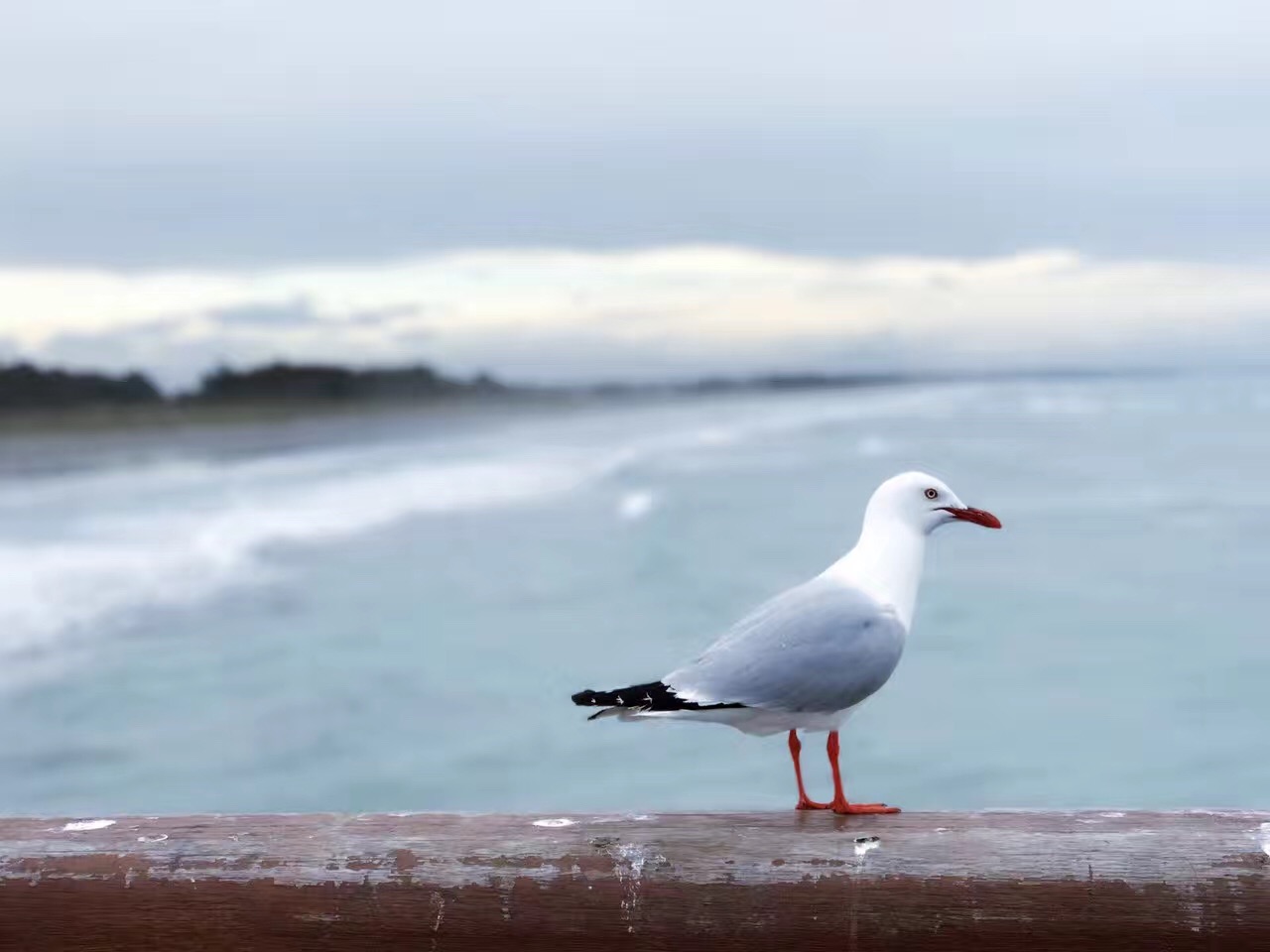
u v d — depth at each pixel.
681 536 22.94
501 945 2.72
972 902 2.63
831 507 27.70
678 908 2.68
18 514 26.86
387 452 48.47
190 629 14.51
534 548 21.38
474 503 29.22
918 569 3.50
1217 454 41.44
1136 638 13.73
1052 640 13.73
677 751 9.70
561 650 13.15
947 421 72.06
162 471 39.44
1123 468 36.50
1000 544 21.05
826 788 8.88
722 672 3.24
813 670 3.21
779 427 67.75
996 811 2.91
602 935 2.69
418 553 20.75
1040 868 2.64
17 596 16.66
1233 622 14.48
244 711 10.95
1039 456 42.34
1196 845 2.64
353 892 2.70
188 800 8.67
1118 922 2.62
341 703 11.16
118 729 10.46
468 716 10.66
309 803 8.67
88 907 2.73
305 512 27.30
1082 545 20.83
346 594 16.80
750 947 2.69
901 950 2.67
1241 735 10.01
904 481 3.53
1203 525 23.30
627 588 17.12
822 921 2.67
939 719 10.63
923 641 13.82
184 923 2.73
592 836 2.77
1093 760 9.45
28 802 8.70
